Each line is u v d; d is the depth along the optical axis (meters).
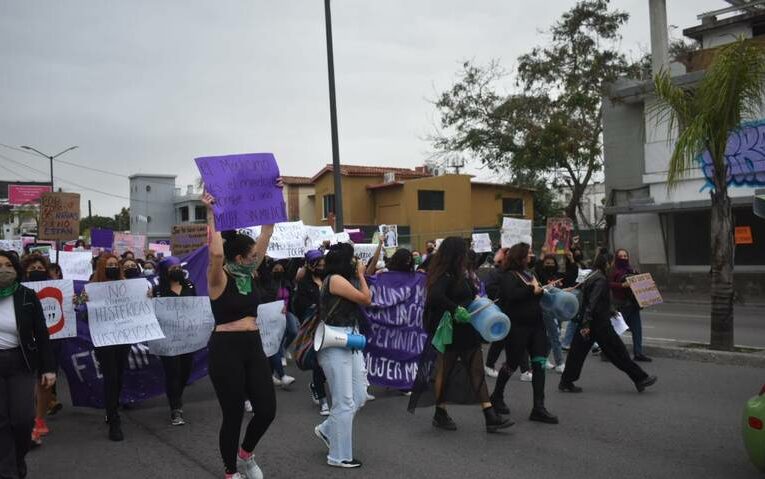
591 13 26.95
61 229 11.80
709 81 9.63
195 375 8.59
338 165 14.93
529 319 6.71
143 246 18.61
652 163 21.05
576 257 12.66
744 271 18.89
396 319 8.15
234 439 4.83
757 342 11.23
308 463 5.69
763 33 23.34
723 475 5.10
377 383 8.07
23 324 5.11
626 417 6.83
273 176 5.24
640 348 9.82
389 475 5.32
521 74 27.83
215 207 4.90
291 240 11.49
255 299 4.96
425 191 38.44
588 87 26.92
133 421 7.46
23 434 5.11
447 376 6.43
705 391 7.85
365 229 36.19
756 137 17.61
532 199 42.06
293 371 10.23
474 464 5.52
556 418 6.68
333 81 14.87
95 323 6.75
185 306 7.27
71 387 7.63
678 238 20.98
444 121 29.28
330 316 5.50
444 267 6.27
